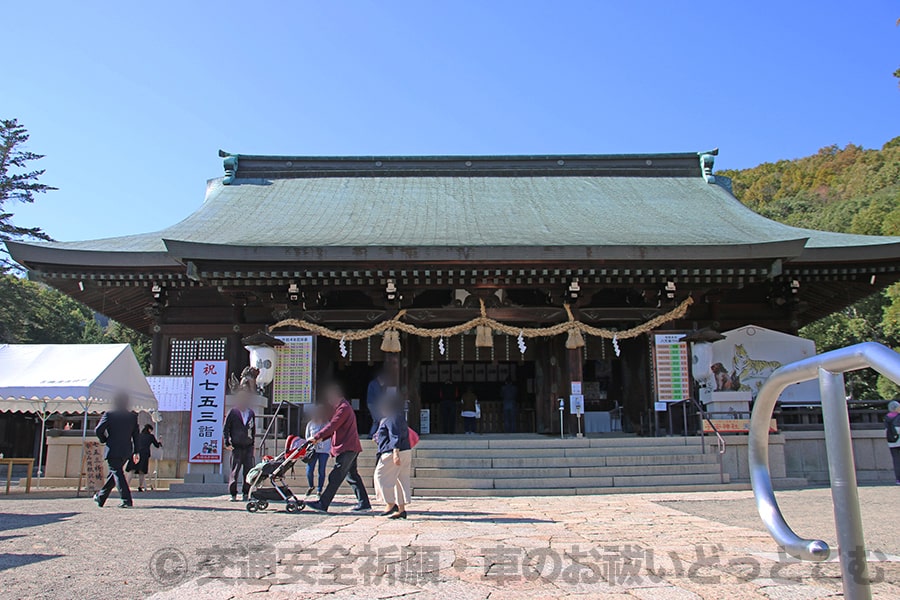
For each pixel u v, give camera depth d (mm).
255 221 21594
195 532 8195
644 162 27156
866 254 18625
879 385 39312
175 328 20328
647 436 19641
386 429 9820
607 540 7621
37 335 48219
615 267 18234
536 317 19406
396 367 19438
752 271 18203
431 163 27031
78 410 15633
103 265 18734
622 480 14492
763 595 5109
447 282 18969
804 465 16453
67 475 16797
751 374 18875
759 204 101875
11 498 13125
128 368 14547
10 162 40406
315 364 18891
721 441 15281
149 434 14883
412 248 17656
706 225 21297
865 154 96750
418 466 15250
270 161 26656
